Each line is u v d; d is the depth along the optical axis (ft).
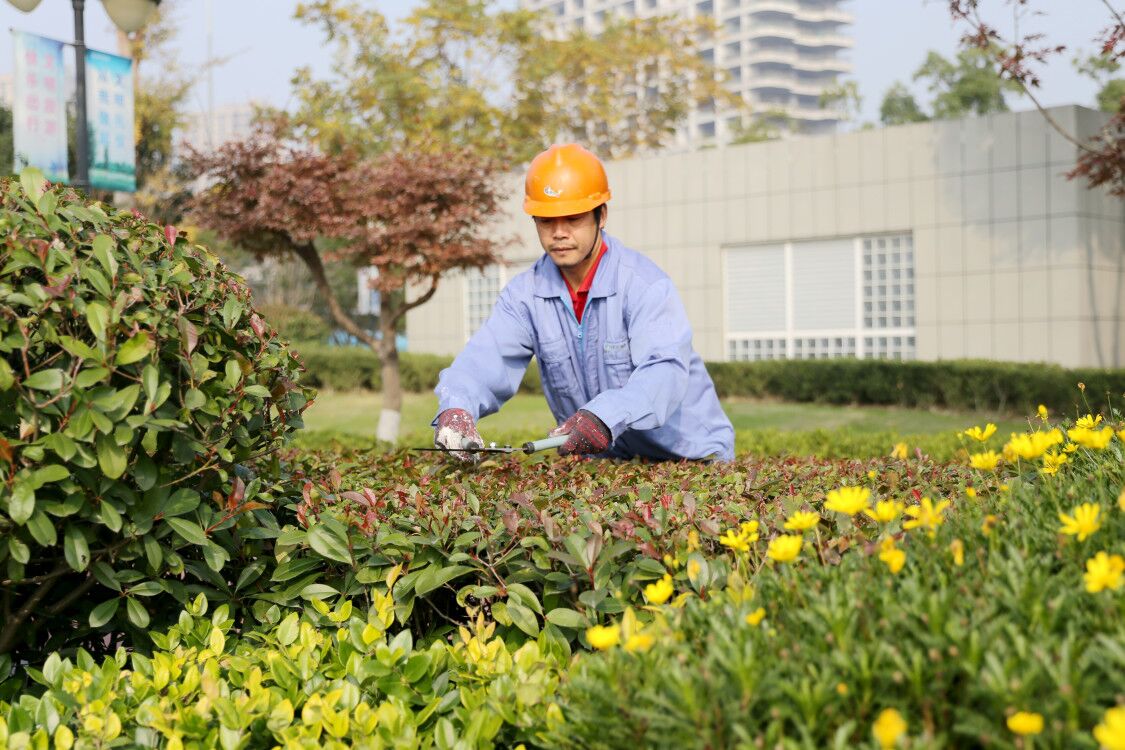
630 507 8.41
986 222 50.31
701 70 99.40
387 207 33.83
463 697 6.37
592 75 91.71
